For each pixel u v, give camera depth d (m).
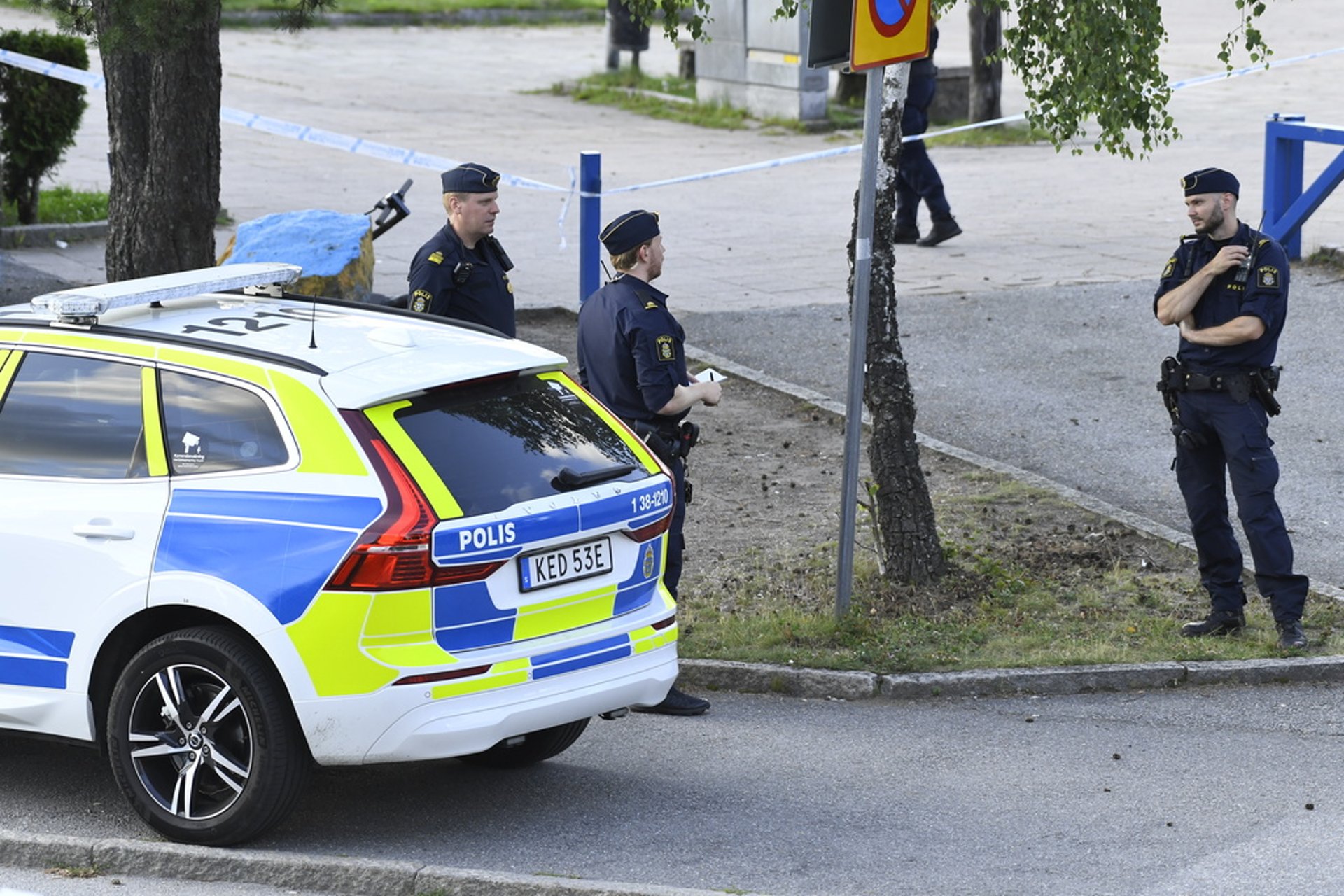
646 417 27.72
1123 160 87.38
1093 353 51.69
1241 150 88.94
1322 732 27.39
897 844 22.88
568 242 67.94
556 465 22.59
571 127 101.75
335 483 21.22
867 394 33.44
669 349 27.25
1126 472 41.50
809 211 75.38
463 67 130.25
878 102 29.89
